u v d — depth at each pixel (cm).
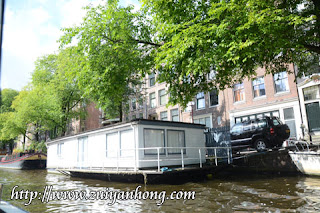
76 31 980
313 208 618
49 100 2742
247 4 586
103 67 957
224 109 2186
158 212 648
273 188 916
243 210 627
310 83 1666
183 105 947
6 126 3066
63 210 704
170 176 1170
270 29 562
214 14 657
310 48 679
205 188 974
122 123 1261
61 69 2725
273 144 1382
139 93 2488
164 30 790
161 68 839
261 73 1950
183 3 802
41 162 2692
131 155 1215
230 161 1442
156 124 1277
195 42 643
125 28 979
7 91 3788
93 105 3994
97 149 1459
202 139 1491
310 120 1678
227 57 634
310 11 671
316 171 1155
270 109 1877
